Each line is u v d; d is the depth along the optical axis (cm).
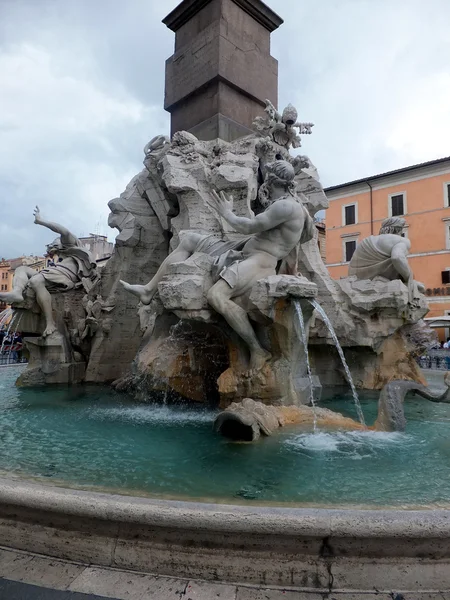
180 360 699
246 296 592
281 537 229
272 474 368
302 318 587
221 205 625
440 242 3369
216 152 829
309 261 859
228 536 232
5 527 268
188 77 951
